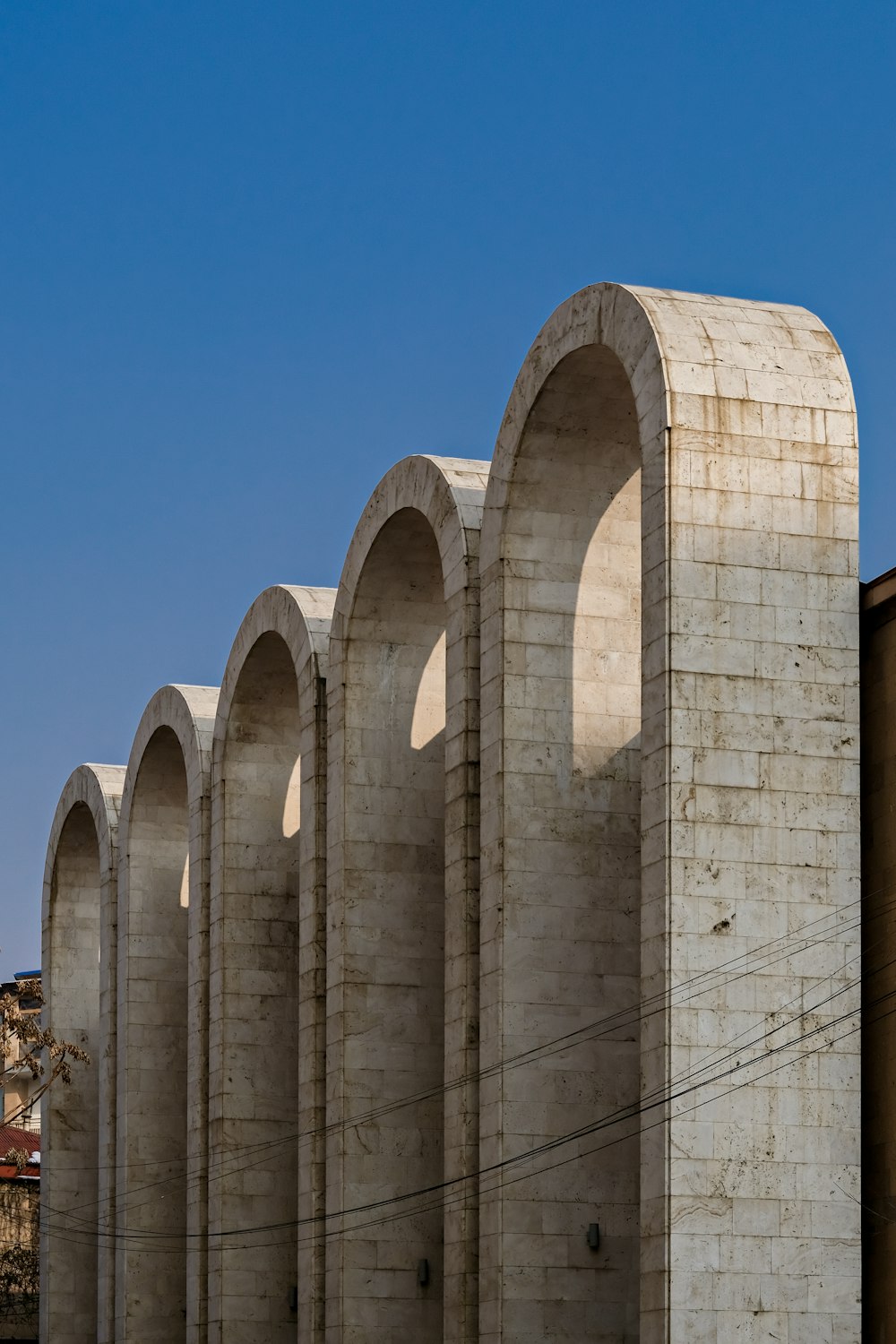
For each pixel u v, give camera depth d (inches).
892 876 971.9
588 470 1117.1
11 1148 2262.6
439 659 1321.4
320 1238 1274.6
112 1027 1753.2
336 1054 1263.5
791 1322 907.4
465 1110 1101.7
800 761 954.1
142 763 1713.8
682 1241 900.0
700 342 982.4
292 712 1519.4
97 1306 1803.6
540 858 1093.1
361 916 1277.1
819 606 968.3
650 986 933.2
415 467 1230.3
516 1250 1048.8
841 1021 938.7
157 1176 1676.9
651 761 948.6
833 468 980.6
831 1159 925.8
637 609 1130.7
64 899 1966.0
